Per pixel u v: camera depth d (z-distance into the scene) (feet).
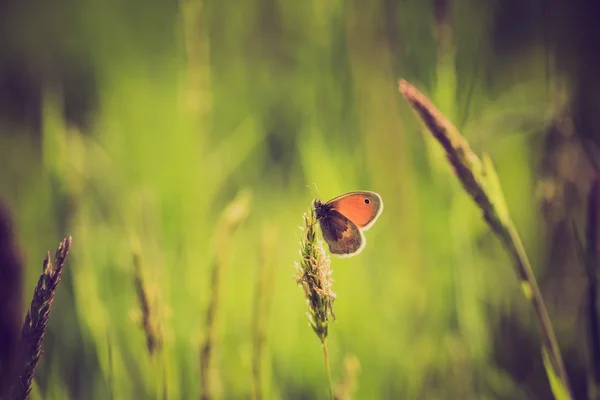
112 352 2.08
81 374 2.14
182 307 2.22
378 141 2.32
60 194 2.28
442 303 2.26
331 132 2.37
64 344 2.17
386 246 2.32
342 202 2.03
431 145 2.22
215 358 2.03
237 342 2.22
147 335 1.99
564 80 2.26
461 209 2.21
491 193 1.96
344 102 2.36
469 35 2.32
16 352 1.92
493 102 2.35
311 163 2.33
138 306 1.98
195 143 2.35
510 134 2.31
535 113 2.27
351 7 2.35
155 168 2.39
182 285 2.26
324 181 2.31
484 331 2.23
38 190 2.32
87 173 2.30
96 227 2.30
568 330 2.26
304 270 1.88
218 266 2.02
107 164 2.39
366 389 2.20
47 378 2.09
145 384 2.14
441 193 2.27
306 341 2.25
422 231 2.29
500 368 2.23
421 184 2.30
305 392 2.22
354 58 2.35
